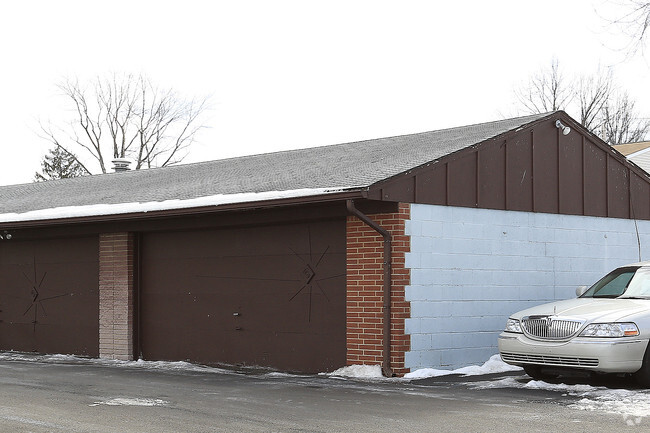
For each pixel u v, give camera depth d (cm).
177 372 1483
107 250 1819
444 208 1443
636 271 1339
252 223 1561
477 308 1484
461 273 1462
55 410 1020
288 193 1389
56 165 6500
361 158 1700
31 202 2184
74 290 1905
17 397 1138
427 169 1413
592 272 1692
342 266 1445
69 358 1831
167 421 937
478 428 884
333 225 1462
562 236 1642
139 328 1777
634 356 1147
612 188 1747
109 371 1501
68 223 1781
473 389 1196
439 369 1420
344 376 1380
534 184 1603
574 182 1677
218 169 2092
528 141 1599
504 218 1543
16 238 2006
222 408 1028
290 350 1516
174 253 1725
